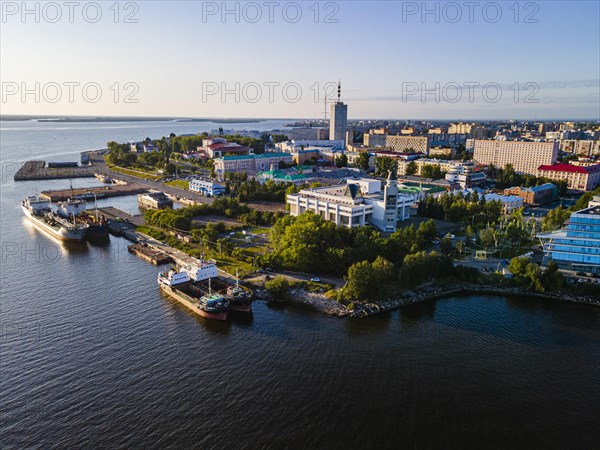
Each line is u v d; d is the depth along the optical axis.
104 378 137.00
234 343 157.88
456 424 119.75
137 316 177.62
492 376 139.62
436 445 113.06
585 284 197.62
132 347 154.38
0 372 139.00
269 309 185.50
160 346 155.38
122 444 111.88
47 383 134.38
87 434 115.00
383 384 135.25
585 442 114.31
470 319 177.75
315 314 181.12
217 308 173.75
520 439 115.19
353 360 147.62
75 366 142.88
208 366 143.75
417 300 193.88
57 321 172.00
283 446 111.88
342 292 192.50
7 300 190.12
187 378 137.50
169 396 129.00
